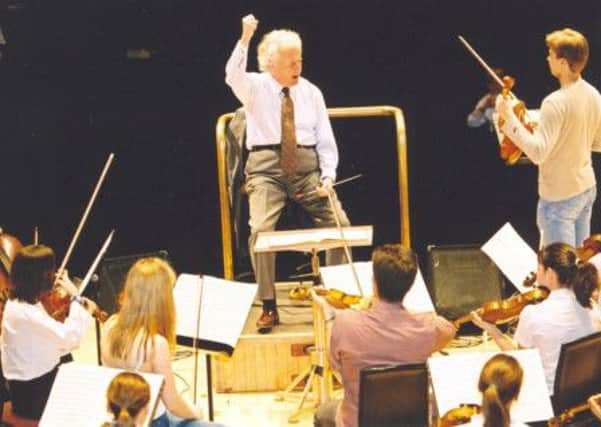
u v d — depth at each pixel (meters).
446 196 18.61
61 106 18.44
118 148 18.77
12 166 18.22
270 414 10.80
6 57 18.00
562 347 8.07
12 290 9.12
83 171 18.59
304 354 11.26
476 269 11.84
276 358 11.28
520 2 18.75
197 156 19.05
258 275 11.32
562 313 8.55
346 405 8.23
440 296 11.80
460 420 7.77
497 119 10.45
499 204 18.19
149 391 7.44
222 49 18.89
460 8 19.03
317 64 19.38
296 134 11.54
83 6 18.16
